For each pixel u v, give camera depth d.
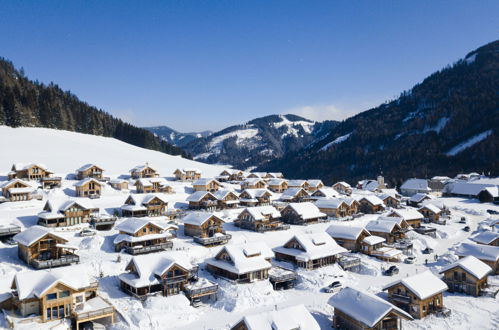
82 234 63.03
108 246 59.91
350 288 43.91
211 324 41.06
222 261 54.25
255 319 35.59
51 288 37.81
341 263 61.81
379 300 40.38
